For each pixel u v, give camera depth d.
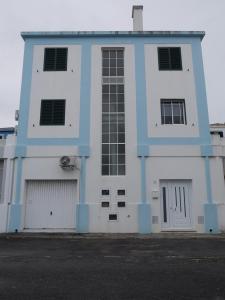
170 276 6.51
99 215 14.21
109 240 12.06
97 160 14.83
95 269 7.14
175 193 14.59
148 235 13.30
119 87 16.00
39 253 9.34
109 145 15.19
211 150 14.79
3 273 6.78
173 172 14.63
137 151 14.84
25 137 15.09
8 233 13.77
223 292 5.45
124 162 14.95
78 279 6.29
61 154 14.88
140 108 15.43
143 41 16.36
